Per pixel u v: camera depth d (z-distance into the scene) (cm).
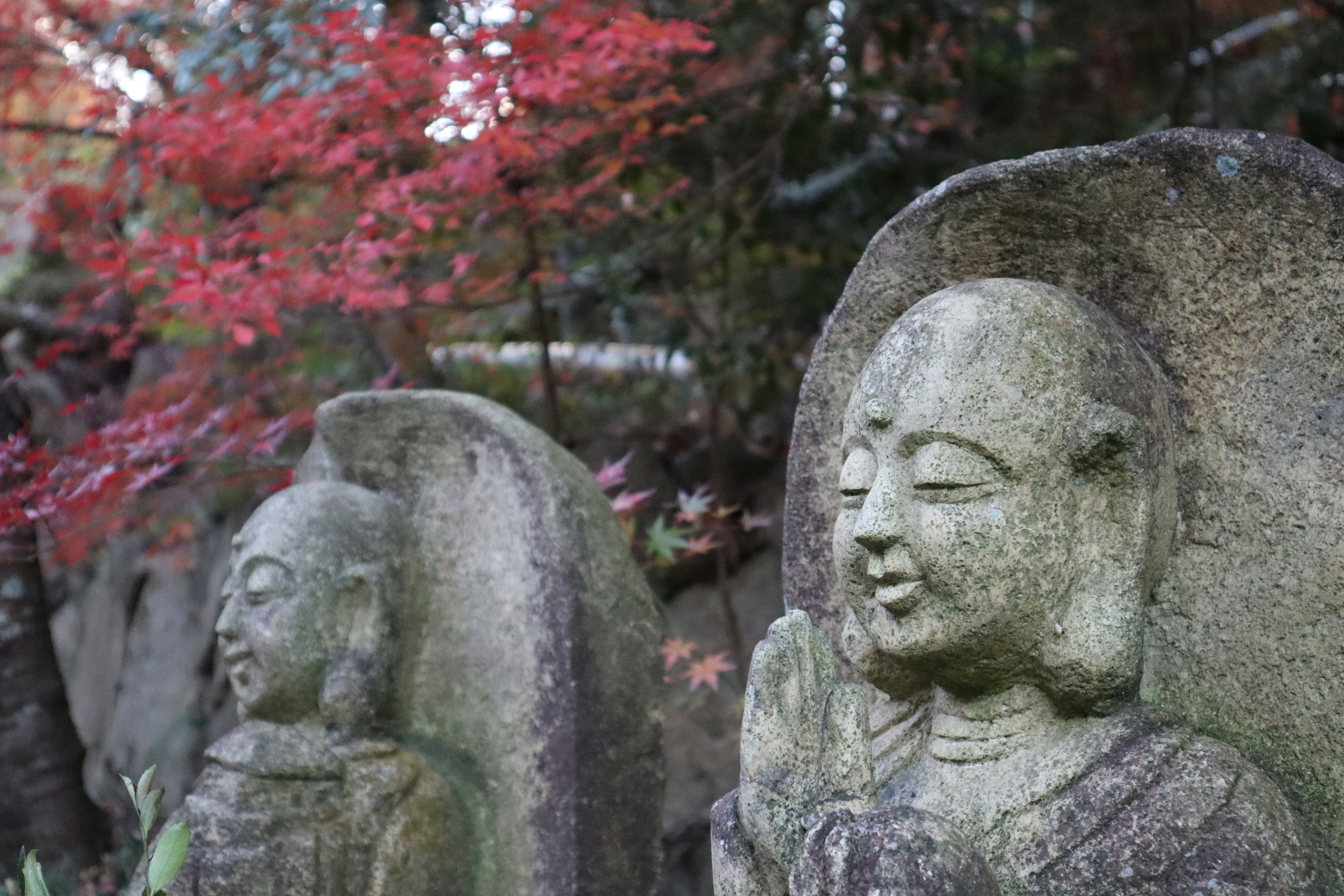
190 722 569
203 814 283
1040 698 205
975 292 205
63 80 453
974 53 463
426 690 304
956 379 197
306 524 300
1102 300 218
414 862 283
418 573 308
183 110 411
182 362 490
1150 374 209
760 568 490
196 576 595
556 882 280
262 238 380
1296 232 198
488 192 398
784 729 199
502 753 293
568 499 291
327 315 463
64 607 665
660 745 290
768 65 441
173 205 477
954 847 177
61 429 569
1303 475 199
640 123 388
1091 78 466
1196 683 206
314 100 368
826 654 205
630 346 537
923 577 197
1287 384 201
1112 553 199
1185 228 207
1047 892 188
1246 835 182
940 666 203
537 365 527
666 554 403
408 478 315
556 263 486
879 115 465
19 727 413
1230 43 484
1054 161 212
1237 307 205
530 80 361
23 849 197
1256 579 202
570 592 285
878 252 233
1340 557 194
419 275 468
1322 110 416
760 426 507
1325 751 195
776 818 194
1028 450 195
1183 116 449
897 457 201
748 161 450
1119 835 186
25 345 577
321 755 289
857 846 178
